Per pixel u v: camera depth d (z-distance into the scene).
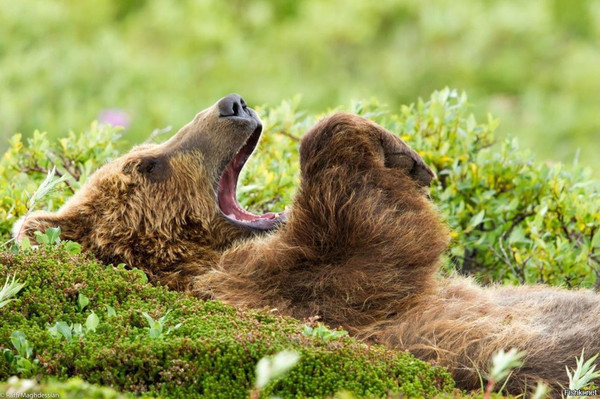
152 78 22.20
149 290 7.63
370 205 8.41
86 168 10.90
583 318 8.27
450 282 9.03
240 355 6.62
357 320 8.20
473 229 11.12
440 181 11.42
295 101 12.51
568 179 11.46
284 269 8.41
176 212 9.19
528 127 21.30
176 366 6.54
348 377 6.68
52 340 6.74
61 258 7.75
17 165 11.42
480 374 7.54
